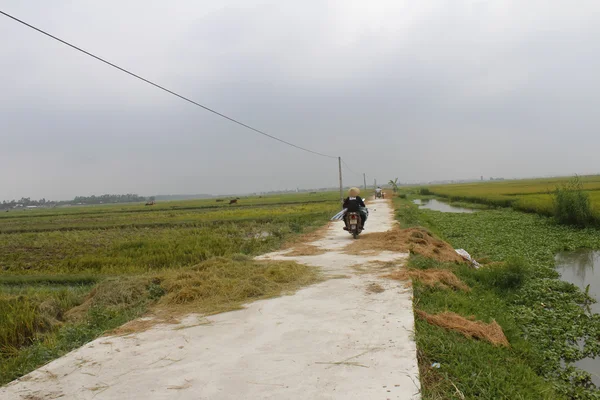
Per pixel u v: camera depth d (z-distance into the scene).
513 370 3.89
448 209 38.22
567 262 12.30
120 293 6.98
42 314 6.79
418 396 2.93
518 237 16.47
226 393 3.10
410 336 4.11
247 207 50.56
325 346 3.96
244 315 5.13
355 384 3.15
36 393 3.26
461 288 7.16
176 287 6.51
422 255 9.21
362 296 5.71
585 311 7.35
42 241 21.36
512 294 7.85
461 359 3.82
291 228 16.72
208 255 13.06
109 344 4.33
